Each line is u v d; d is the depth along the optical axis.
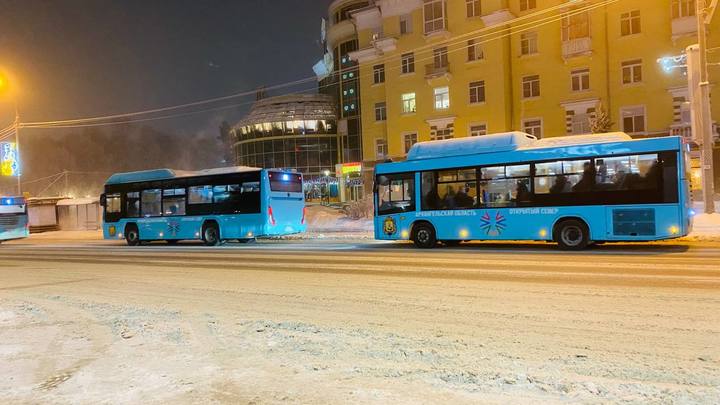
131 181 24.03
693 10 32.09
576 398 4.06
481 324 6.60
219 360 5.37
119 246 24.05
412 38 41.09
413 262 13.11
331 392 4.34
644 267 10.71
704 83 20.22
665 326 6.16
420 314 7.29
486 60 37.88
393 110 42.28
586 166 14.30
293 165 53.44
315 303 8.38
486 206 15.74
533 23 36.91
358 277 10.95
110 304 8.98
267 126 54.12
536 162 14.98
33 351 6.02
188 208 22.16
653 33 33.41
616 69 34.59
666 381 4.40
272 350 5.70
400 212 17.25
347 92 51.62
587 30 35.12
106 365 5.33
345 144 51.78
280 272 12.27
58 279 12.83
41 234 40.53
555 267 11.20
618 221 13.86
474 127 38.59
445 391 4.29
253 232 20.59
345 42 51.47
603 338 5.78
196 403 4.20
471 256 13.97
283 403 4.13
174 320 7.41
